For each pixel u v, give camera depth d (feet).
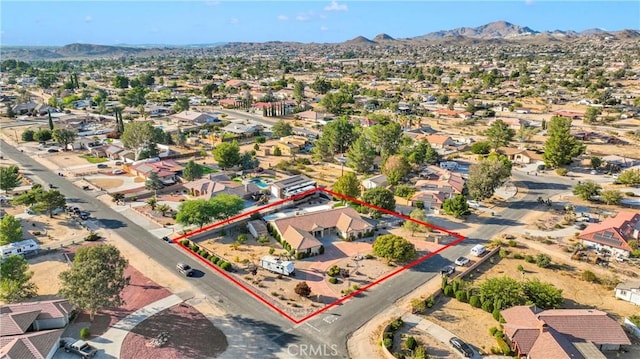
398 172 390.63
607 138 544.62
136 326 196.44
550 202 352.28
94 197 356.18
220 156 415.44
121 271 201.46
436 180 393.50
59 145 521.24
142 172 401.49
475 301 213.87
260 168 431.84
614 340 184.44
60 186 380.99
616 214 328.90
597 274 246.68
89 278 189.98
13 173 361.30
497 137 494.18
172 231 294.05
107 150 475.31
